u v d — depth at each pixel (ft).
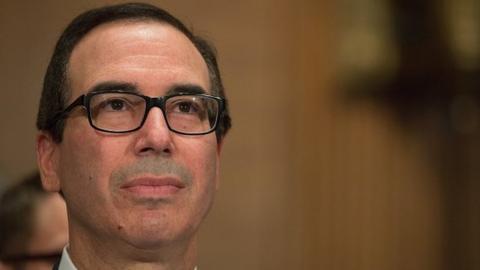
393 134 25.82
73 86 7.69
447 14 25.05
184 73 7.61
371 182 25.66
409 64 25.41
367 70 25.55
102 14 7.92
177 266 7.55
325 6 25.27
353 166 25.54
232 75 23.99
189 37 8.11
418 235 25.88
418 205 25.84
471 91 25.17
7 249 11.72
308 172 24.98
